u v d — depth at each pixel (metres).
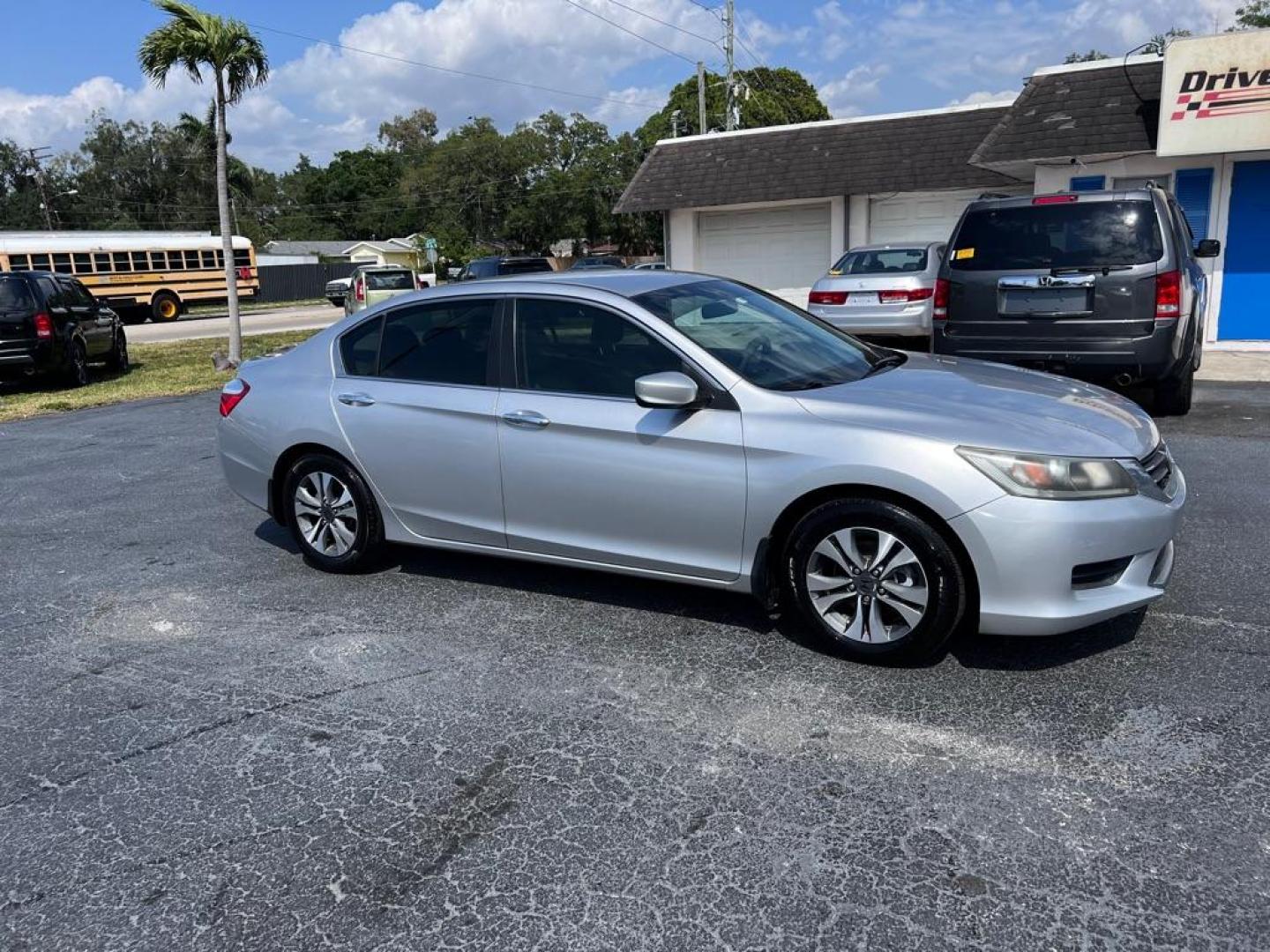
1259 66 11.48
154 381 14.92
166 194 75.19
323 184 99.62
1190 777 2.96
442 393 4.64
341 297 34.12
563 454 4.28
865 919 2.44
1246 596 4.30
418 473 4.76
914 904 2.48
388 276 23.34
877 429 3.67
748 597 4.59
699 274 5.08
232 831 2.96
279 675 4.03
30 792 3.23
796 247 19.33
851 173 18.27
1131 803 2.85
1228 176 12.88
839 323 12.33
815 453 3.73
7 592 5.24
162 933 2.53
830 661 3.88
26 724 3.71
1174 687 3.52
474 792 3.10
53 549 6.01
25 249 30.16
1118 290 7.23
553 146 63.38
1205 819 2.76
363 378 4.96
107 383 15.02
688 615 4.42
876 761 3.15
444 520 4.76
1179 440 7.40
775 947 2.36
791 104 54.12
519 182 62.88
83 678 4.10
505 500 4.52
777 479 3.80
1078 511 3.45
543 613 4.55
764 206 19.36
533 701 3.69
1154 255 7.16
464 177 62.06
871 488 3.67
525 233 62.03
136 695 3.92
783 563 3.99
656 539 4.16
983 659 3.82
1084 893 2.49
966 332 7.83
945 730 3.31
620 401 4.18
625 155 60.09
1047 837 2.72
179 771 3.31
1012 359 7.67
